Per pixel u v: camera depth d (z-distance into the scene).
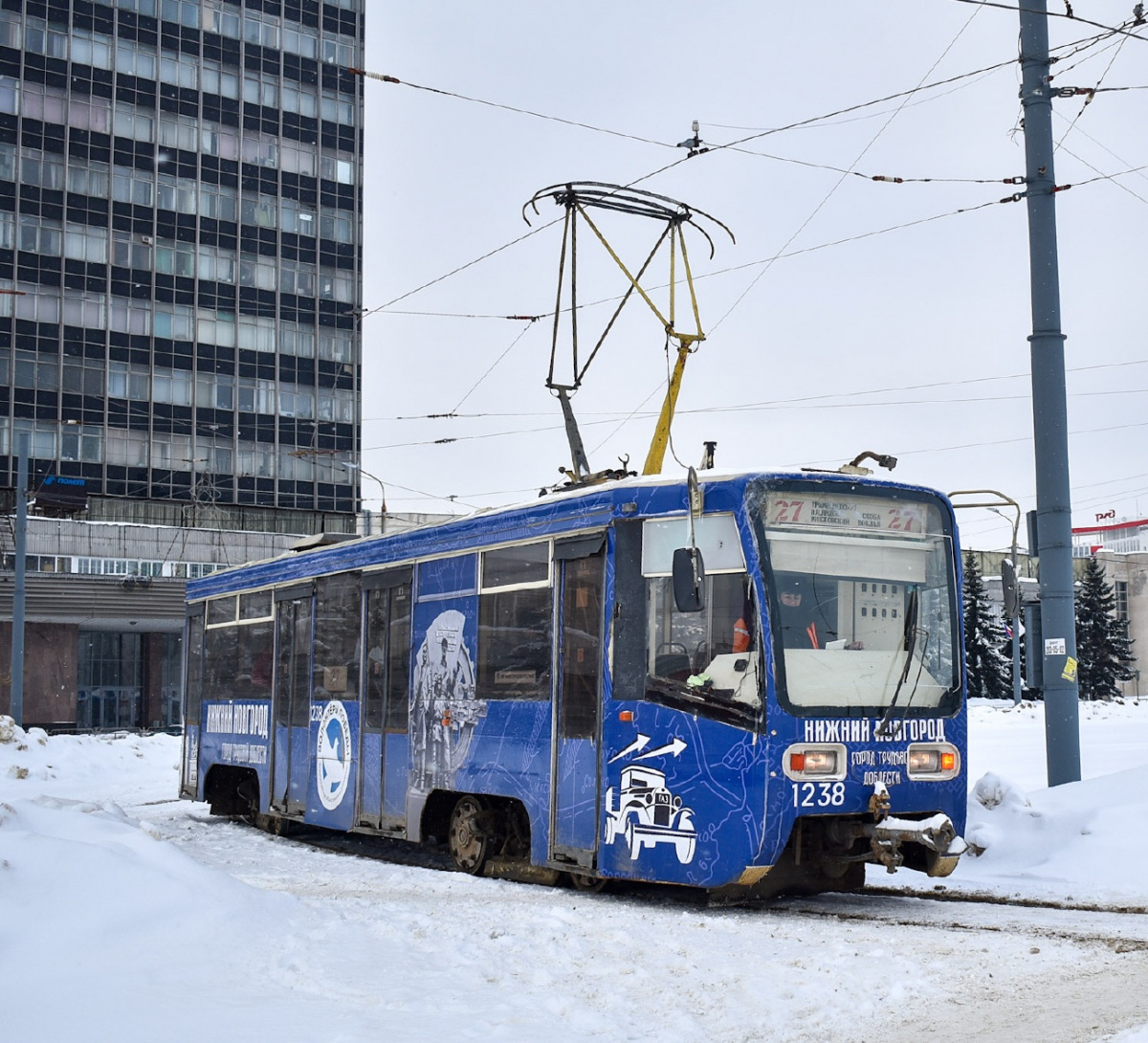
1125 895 9.60
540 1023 5.70
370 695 13.76
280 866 12.70
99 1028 5.43
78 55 62.84
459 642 12.29
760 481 9.73
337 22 70.50
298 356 67.94
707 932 8.20
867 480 10.13
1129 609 96.44
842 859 9.70
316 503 67.69
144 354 63.66
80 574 49.72
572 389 13.99
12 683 35.69
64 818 9.58
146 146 64.31
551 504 11.22
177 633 58.44
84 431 61.75
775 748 9.30
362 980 6.45
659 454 13.06
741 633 9.54
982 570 70.38
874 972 6.79
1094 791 11.72
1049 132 13.62
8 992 5.98
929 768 9.97
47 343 61.25
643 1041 5.48
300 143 68.88
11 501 59.19
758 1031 5.73
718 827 9.42
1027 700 64.12
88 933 6.85
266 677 16.33
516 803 11.63
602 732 10.30
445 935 7.70
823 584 9.76
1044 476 13.29
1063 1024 5.79
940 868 9.65
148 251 64.12
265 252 67.38
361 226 70.44
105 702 56.62
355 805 13.82
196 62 66.00
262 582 16.72
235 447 65.62
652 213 14.33
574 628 10.77
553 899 10.03
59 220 61.91
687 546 9.72
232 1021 5.57
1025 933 8.14
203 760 18.08
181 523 63.56
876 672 9.84
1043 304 13.38
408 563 13.30
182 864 8.05
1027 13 13.70
